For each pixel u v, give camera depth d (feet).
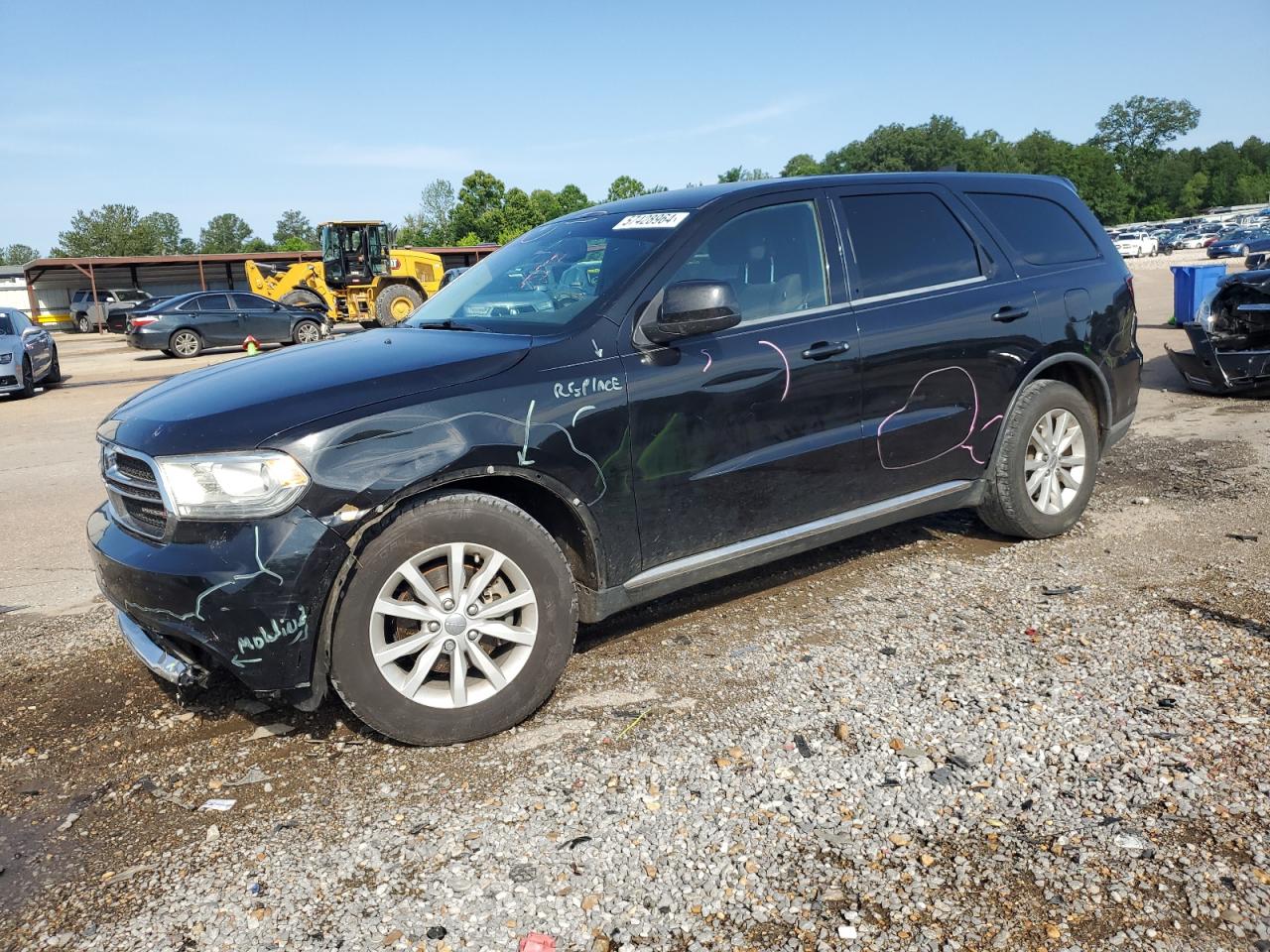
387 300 81.82
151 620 9.10
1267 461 20.11
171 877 7.83
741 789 8.70
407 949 6.84
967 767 8.87
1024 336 14.39
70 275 155.33
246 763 9.68
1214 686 10.15
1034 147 414.21
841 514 12.94
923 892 7.23
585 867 7.70
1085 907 6.96
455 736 9.73
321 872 7.79
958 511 17.58
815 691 10.57
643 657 11.75
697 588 14.08
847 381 12.41
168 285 153.17
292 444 8.79
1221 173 499.51
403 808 8.69
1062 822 7.98
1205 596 12.71
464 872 7.70
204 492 8.78
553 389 10.05
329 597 8.99
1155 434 23.91
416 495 9.43
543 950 6.78
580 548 10.73
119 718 10.79
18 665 12.41
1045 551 15.02
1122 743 9.13
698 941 6.82
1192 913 6.84
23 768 9.75
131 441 9.37
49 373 51.75
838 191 13.08
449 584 9.59
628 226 12.25
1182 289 46.29
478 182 258.78
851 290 12.76
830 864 7.60
